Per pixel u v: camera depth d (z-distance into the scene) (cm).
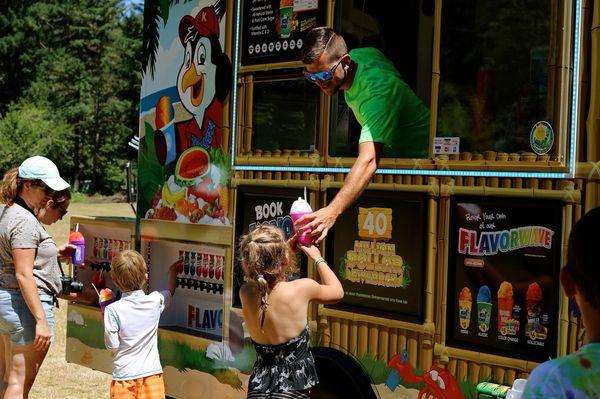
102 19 5662
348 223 409
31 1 5447
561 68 322
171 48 532
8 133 4503
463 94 392
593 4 314
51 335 464
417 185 377
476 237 352
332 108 427
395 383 383
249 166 468
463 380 354
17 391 467
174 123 528
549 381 177
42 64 5341
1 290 461
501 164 344
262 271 361
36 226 456
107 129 5534
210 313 509
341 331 409
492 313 344
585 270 177
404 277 382
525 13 391
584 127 316
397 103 410
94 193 5431
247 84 471
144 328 459
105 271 614
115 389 454
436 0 387
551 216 325
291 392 355
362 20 477
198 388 503
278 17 451
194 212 510
